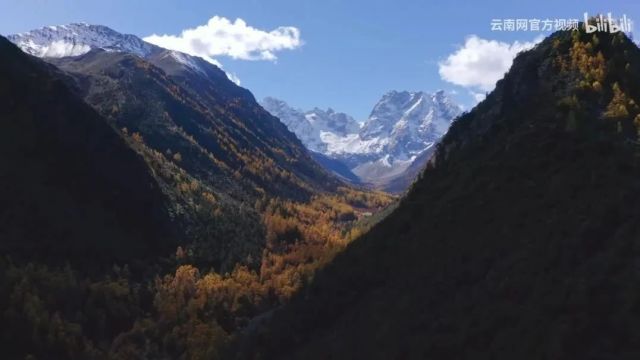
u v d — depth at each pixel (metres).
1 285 166.38
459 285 116.44
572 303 90.06
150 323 183.25
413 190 175.62
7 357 148.75
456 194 146.50
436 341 103.62
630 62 150.62
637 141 121.69
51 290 176.50
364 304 140.12
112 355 163.75
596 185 113.44
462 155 164.88
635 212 102.00
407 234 152.50
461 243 128.38
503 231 120.50
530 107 154.75
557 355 83.50
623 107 131.12
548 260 102.75
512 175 134.12
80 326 167.00
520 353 88.75
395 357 109.00
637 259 92.44
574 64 155.50
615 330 83.31
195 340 174.88
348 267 161.12
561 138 133.00
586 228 102.81
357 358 119.56
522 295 100.31
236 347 166.62
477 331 99.62
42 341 156.38
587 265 96.12
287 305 173.88
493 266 113.44
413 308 120.06
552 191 120.00
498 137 155.00
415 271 133.62
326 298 155.25
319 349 136.12
